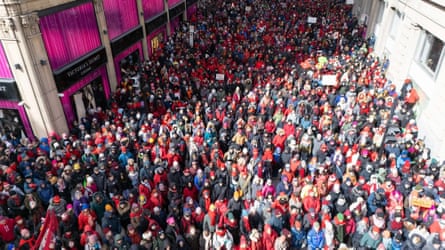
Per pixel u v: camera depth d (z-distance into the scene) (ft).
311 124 40.91
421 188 29.12
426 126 43.75
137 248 23.86
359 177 31.63
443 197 29.12
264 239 25.31
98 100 53.98
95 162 34.47
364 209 27.50
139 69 61.36
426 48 49.24
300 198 29.60
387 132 37.96
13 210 29.35
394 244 25.12
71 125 47.26
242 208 29.45
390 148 35.96
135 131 40.57
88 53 49.75
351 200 29.71
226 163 33.58
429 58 47.75
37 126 43.11
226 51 67.97
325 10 101.40
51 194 31.24
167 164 34.17
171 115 42.98
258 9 102.83
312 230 25.68
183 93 53.42
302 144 36.91
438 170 32.42
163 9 81.82
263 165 33.60
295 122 42.01
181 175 33.96
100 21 51.96
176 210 28.17
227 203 29.94
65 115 45.83
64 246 25.44
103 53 53.31
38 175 32.78
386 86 52.21
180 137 37.86
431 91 44.42
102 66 54.24
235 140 38.32
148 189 30.40
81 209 28.63
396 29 64.23
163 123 41.45
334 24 85.71
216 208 27.78
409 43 53.98
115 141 37.22
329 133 37.27
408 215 28.96
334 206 29.14
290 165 33.58
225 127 40.98
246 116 44.65
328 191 30.50
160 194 29.81
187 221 26.78
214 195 30.66
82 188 29.86
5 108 43.21
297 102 44.75
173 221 26.08
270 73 55.62
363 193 29.37
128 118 43.01
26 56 38.14
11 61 38.70
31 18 37.47
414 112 48.55
